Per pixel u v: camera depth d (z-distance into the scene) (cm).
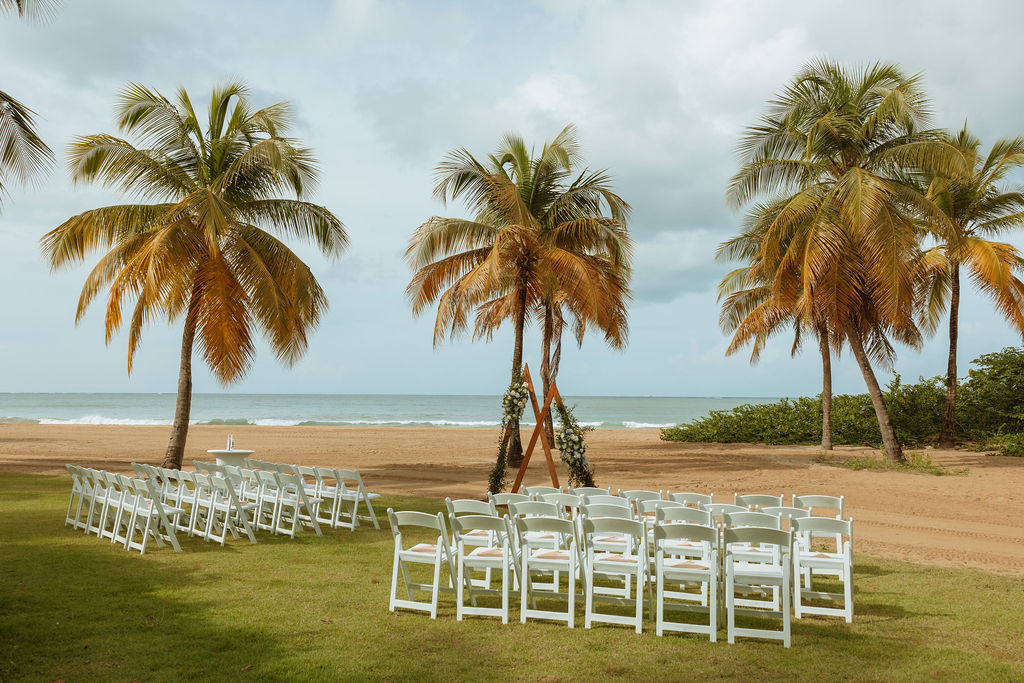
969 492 1395
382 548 833
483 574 732
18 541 838
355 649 482
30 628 514
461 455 2280
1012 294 1984
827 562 580
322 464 1977
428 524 575
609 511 606
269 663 452
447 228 1764
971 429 2419
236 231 1528
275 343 1538
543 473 1734
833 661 470
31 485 1376
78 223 1451
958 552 870
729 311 2711
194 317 1515
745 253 2412
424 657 469
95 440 2788
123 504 829
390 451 2433
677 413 8844
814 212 1762
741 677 440
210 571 705
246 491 1010
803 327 2475
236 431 3541
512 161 1881
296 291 1562
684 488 1458
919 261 1844
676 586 709
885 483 1530
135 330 1338
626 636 522
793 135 1822
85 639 493
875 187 1606
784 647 498
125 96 1448
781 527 573
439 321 1858
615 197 1791
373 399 16150
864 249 1678
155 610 565
